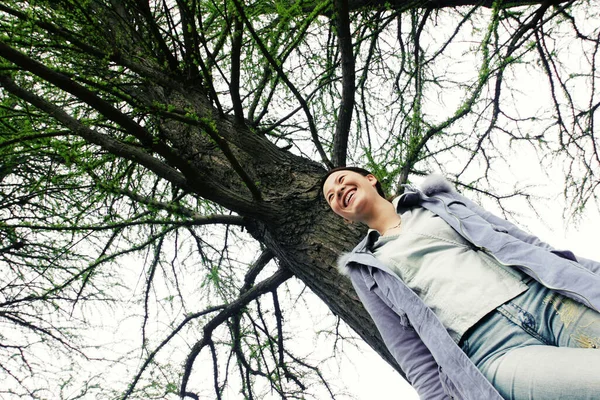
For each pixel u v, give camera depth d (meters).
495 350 1.28
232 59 2.30
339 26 2.53
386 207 1.87
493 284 1.38
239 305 3.75
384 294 1.59
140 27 2.94
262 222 2.54
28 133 2.12
